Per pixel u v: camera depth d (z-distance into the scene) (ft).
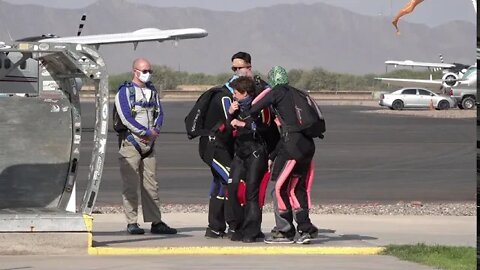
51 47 138.10
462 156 378.73
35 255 137.39
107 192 245.86
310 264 133.59
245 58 157.17
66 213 141.38
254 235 151.84
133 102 157.07
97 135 141.08
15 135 152.76
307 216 150.51
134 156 158.81
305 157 147.13
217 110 155.22
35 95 154.81
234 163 152.76
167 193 246.47
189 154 375.86
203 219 189.37
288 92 147.13
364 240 158.30
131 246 145.18
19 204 153.28
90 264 130.72
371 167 329.93
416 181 283.79
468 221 187.93
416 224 182.70
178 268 128.67
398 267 131.34
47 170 153.99
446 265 132.16
